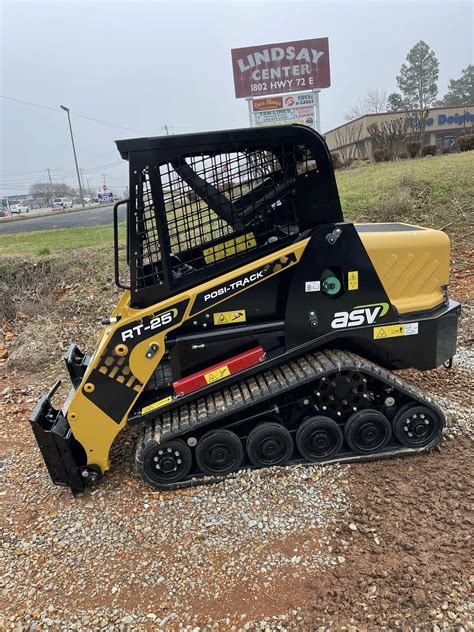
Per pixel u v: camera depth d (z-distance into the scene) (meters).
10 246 10.87
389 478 3.30
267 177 3.22
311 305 3.28
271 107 17.88
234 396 3.35
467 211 9.34
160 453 3.34
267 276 3.21
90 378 3.25
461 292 7.09
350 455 3.49
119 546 2.99
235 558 2.79
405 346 3.49
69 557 2.96
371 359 3.62
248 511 3.12
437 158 16.12
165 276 3.20
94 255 9.02
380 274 3.47
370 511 3.02
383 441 3.46
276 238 3.29
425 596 2.42
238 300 3.27
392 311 3.39
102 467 3.49
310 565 2.68
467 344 5.50
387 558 2.67
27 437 4.58
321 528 2.94
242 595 2.55
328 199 3.20
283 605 2.46
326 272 3.24
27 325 7.49
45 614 2.58
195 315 3.23
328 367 3.24
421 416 3.45
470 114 36.97
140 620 2.48
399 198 9.73
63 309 7.76
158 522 3.13
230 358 3.36
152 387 3.48
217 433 3.34
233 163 3.16
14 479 3.88
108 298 7.85
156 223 3.11
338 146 38.16
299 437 3.41
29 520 3.35
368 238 3.45
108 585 2.72
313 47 17.22
